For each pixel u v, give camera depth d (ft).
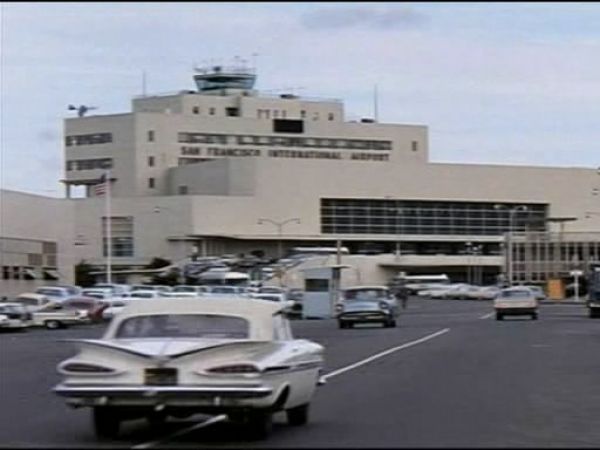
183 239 451.12
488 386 81.51
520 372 95.91
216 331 53.98
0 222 293.23
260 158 473.26
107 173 405.80
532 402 70.69
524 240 424.05
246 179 464.65
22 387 85.92
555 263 419.95
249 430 51.67
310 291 263.49
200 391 49.60
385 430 54.39
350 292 207.31
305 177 468.75
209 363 50.03
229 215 458.09
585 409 66.95
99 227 448.65
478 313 286.46
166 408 50.21
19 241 301.02
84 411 66.23
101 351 50.70
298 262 404.98
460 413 62.80
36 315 213.66
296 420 57.00
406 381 85.51
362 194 474.08
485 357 116.06
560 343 144.66
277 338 55.21
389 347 135.23
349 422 58.08
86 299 224.33
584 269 404.98
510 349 131.03
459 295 433.48
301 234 466.29
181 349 50.31
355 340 153.99
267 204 464.24
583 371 97.35
